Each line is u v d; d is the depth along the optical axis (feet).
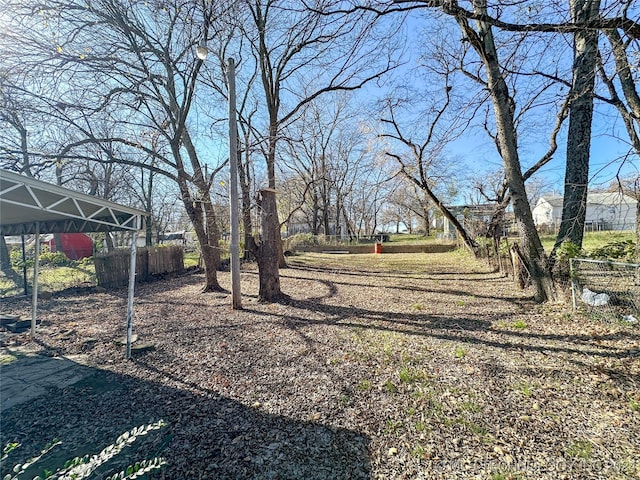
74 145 21.52
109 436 8.27
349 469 6.87
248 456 7.35
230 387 10.78
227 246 52.37
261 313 20.33
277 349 14.12
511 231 46.52
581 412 8.55
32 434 8.46
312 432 8.20
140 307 23.09
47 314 21.49
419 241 92.12
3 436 8.40
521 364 11.59
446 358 12.45
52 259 45.88
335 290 27.22
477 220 51.03
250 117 35.37
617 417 8.23
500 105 19.63
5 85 18.80
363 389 10.32
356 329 16.48
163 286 32.65
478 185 66.59
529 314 17.53
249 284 31.99
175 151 24.82
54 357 13.89
